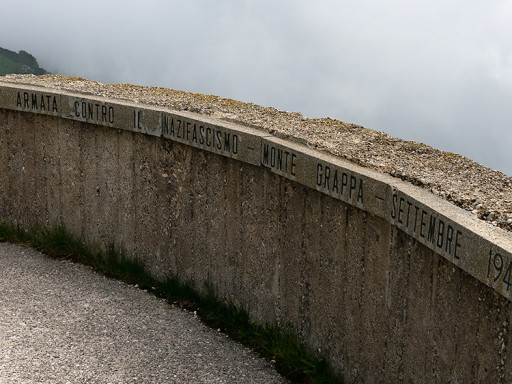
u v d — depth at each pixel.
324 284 5.57
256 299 6.43
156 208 7.36
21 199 8.67
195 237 7.01
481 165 5.73
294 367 5.75
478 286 3.85
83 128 7.87
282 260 6.05
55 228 8.34
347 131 6.75
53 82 8.91
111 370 5.54
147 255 7.55
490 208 4.40
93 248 8.05
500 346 3.67
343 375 5.44
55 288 7.19
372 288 5.01
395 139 6.51
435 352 4.30
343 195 5.14
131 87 8.95
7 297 6.85
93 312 6.66
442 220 4.06
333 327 5.52
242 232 6.48
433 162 5.70
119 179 7.66
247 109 7.69
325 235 5.51
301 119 7.23
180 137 6.87
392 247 4.75
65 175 8.16
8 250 8.29
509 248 3.50
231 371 5.74
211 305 6.84
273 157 5.91
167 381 5.47
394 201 4.62
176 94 8.47
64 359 5.64
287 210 5.93
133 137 7.43
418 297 4.48
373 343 5.04
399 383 4.74
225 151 6.41
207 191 6.80
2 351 5.65
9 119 8.56
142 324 6.50
